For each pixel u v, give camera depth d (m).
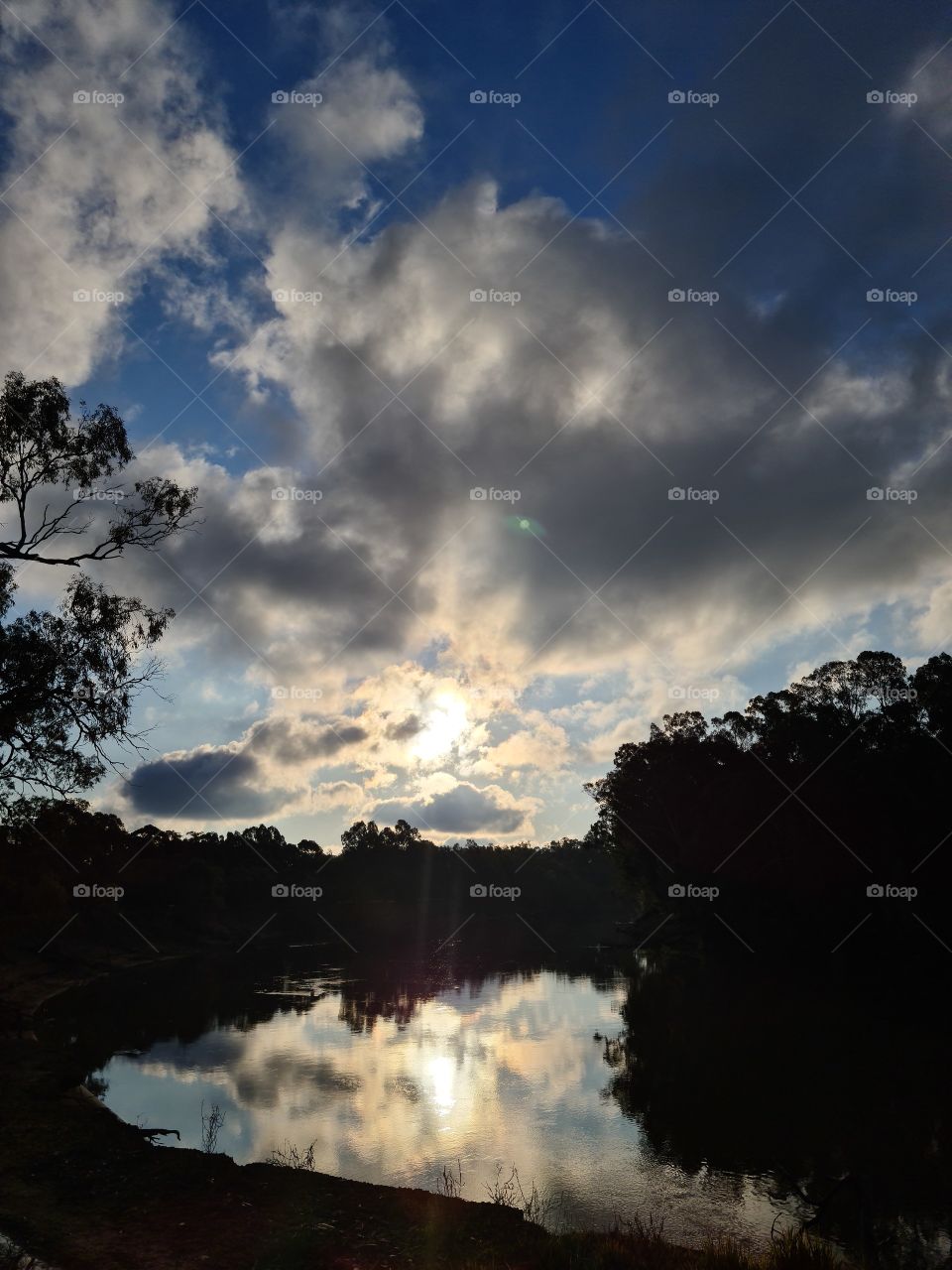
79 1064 26.11
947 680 55.09
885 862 55.53
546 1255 11.13
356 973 62.69
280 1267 10.69
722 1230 14.73
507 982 56.03
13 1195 13.13
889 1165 18.16
